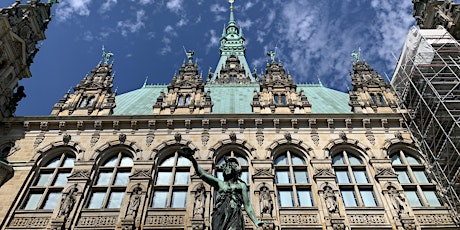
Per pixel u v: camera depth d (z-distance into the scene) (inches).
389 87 1200.2
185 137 1027.3
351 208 850.8
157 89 1449.3
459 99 999.6
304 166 963.3
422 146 984.9
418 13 1424.7
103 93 1203.9
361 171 962.1
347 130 1042.7
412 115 1047.6
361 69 1291.8
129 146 1005.2
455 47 1098.1
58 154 1012.5
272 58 1405.0
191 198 871.1
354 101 1146.0
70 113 1114.1
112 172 958.4
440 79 1058.1
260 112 1119.6
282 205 874.1
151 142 1015.6
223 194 422.9
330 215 823.1
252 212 414.9
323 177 908.0
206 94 1191.6
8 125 1061.1
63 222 810.8
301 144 1005.8
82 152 985.5
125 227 800.9
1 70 1131.3
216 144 1005.2
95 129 1053.8
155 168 959.0
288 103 1144.2
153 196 897.5
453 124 877.2
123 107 1246.3
